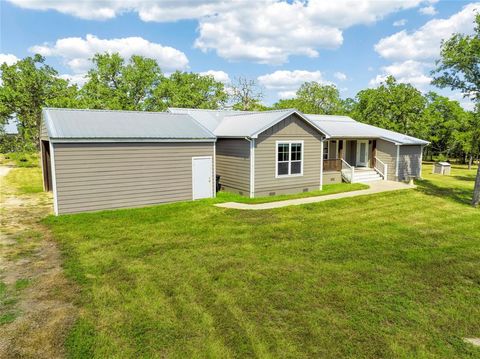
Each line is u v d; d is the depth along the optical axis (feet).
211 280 24.23
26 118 127.34
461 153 143.43
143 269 26.04
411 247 32.50
